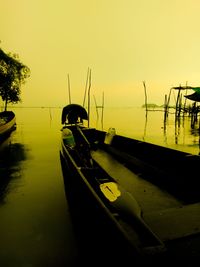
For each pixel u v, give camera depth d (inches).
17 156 407.2
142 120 1472.7
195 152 436.8
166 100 1283.2
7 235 161.9
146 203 158.2
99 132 417.7
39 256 139.1
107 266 94.6
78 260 135.0
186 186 167.9
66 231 165.8
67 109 546.6
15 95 983.0
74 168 175.3
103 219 98.5
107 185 144.8
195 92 641.0
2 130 496.7
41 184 263.0
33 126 1018.1
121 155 285.6
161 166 229.0
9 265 132.4
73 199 183.3
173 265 80.5
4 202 215.2
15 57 974.4
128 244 75.9
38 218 184.9
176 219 112.6
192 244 93.5
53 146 509.4
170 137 653.9
